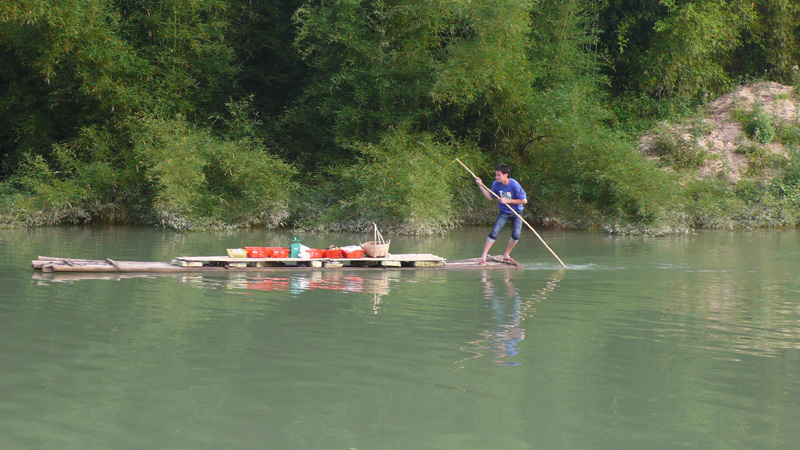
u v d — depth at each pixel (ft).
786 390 16.34
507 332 21.67
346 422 14.08
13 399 15.15
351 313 24.13
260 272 33.32
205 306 24.90
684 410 14.97
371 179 59.41
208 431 13.53
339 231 59.31
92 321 22.21
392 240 52.03
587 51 78.64
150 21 62.95
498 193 37.24
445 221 58.70
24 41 56.95
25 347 19.08
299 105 71.61
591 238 54.60
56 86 61.26
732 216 65.51
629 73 81.10
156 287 28.60
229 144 60.59
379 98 62.64
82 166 59.98
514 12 60.03
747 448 13.07
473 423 14.11
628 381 16.87
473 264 36.40
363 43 61.93
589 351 19.53
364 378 16.87
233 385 16.24
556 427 13.96
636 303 26.73
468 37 62.95
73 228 55.26
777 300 27.61
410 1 60.80
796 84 79.36
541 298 27.55
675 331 22.04
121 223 60.80
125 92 59.26
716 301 27.30
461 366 17.92
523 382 16.70
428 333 21.38
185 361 18.03
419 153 60.54
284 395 15.61
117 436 13.26
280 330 21.50
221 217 59.36
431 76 61.82
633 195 59.16
